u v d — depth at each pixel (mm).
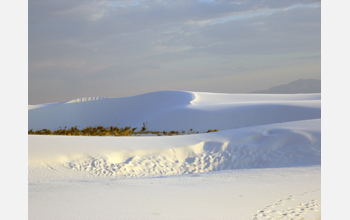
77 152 12688
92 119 62438
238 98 58312
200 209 6246
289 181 9117
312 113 37500
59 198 6656
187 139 16328
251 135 16500
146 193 7430
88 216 5566
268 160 13898
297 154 14039
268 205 6621
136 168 12203
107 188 7883
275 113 38781
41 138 14375
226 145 15523
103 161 12203
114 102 65062
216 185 8555
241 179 9547
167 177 10211
